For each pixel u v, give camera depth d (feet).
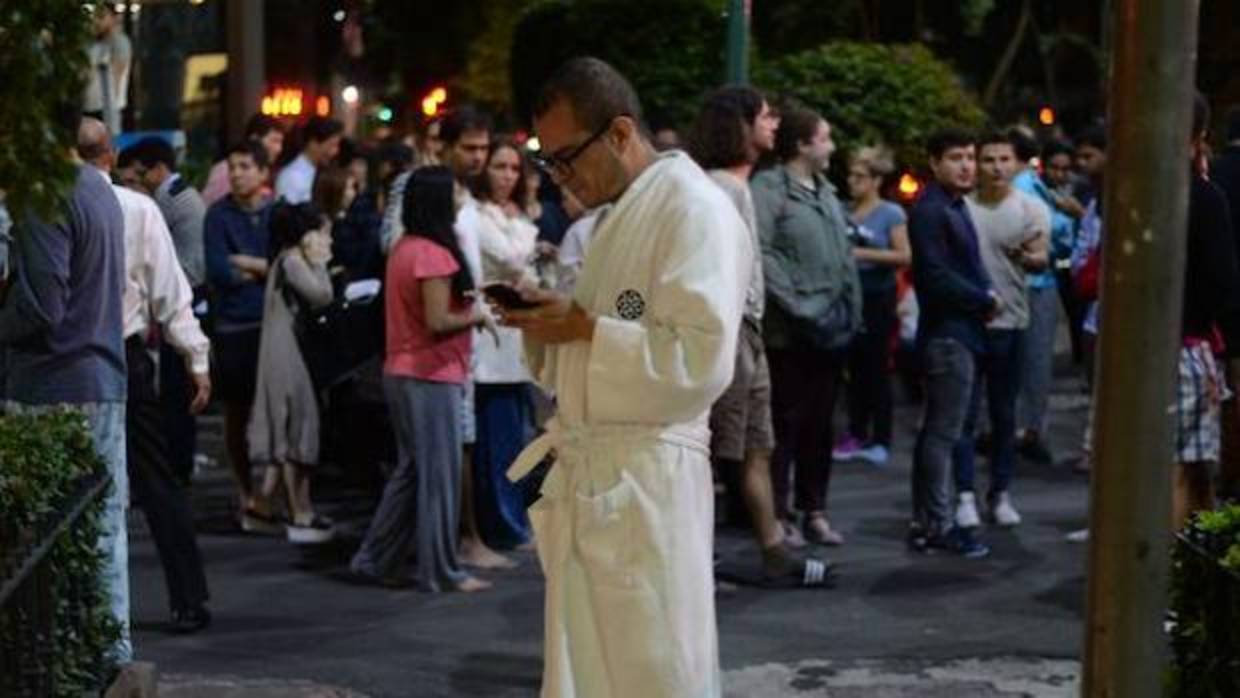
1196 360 30.81
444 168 33.65
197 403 30.25
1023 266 39.91
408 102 88.38
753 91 33.04
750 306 33.42
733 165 32.94
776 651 30.73
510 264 36.83
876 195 48.24
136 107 61.16
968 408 37.52
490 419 37.63
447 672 29.50
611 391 18.94
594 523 19.15
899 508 42.55
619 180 19.61
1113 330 14.65
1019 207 39.81
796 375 37.68
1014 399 40.47
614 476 19.17
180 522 31.37
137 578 35.50
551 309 19.04
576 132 19.45
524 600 33.99
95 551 23.95
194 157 64.34
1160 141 14.44
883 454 48.42
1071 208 55.57
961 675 29.45
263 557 37.35
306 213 38.47
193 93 64.59
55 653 21.61
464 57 85.10
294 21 77.10
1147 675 14.83
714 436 33.83
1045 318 47.96
